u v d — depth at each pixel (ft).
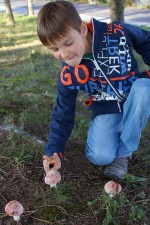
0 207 7.76
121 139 8.66
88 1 69.26
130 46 8.06
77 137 10.52
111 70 7.85
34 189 8.24
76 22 6.86
